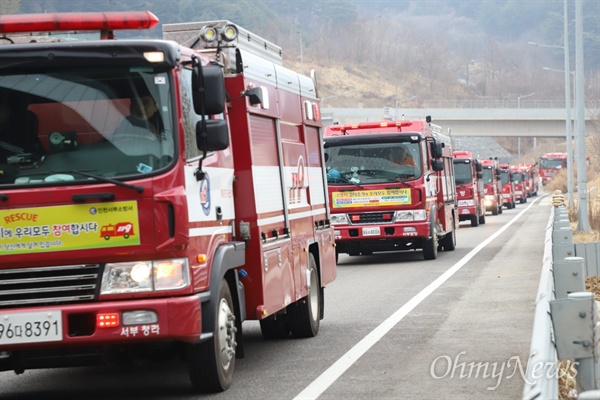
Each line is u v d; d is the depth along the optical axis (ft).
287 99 45.19
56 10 402.52
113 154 31.22
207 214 33.60
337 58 648.79
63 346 31.12
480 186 172.14
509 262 85.92
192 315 31.07
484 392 33.22
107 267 31.07
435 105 429.38
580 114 115.96
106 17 32.83
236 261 36.17
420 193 88.99
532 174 364.38
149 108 31.42
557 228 64.23
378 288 67.77
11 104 31.55
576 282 37.37
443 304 57.36
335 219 90.12
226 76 38.40
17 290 31.07
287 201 43.50
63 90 31.55
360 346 43.50
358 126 90.94
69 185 30.89
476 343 43.09
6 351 31.35
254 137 39.32
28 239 30.94
